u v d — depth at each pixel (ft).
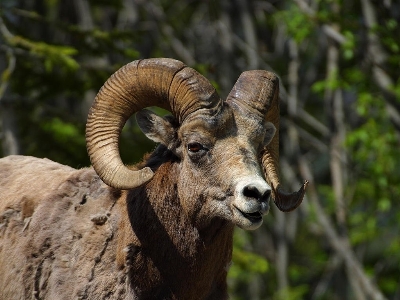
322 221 202.69
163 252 77.15
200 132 76.02
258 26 249.75
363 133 177.06
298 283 248.52
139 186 72.74
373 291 196.34
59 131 161.99
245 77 79.56
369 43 177.58
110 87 77.41
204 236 77.10
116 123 77.00
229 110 76.79
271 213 237.66
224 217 74.95
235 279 228.84
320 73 239.09
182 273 77.41
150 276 77.10
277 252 234.58
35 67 155.84
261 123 77.92
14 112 151.02
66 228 79.20
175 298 77.56
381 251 245.24
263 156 83.35
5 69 147.33
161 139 78.69
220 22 227.40
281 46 238.48
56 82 157.48
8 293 79.56
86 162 164.66
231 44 225.76
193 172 76.28
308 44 244.42
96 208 79.66
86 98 228.22
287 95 210.38
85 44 151.33
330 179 249.96
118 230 78.13
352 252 207.00
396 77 183.11
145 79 77.56
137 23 231.71
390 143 180.75
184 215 77.20
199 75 77.10
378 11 187.01
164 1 259.60
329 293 244.42
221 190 74.79
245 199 72.59
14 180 85.76
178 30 251.60
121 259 76.95
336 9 188.96
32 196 82.23
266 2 237.25
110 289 76.74
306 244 267.18
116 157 74.90
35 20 149.18
